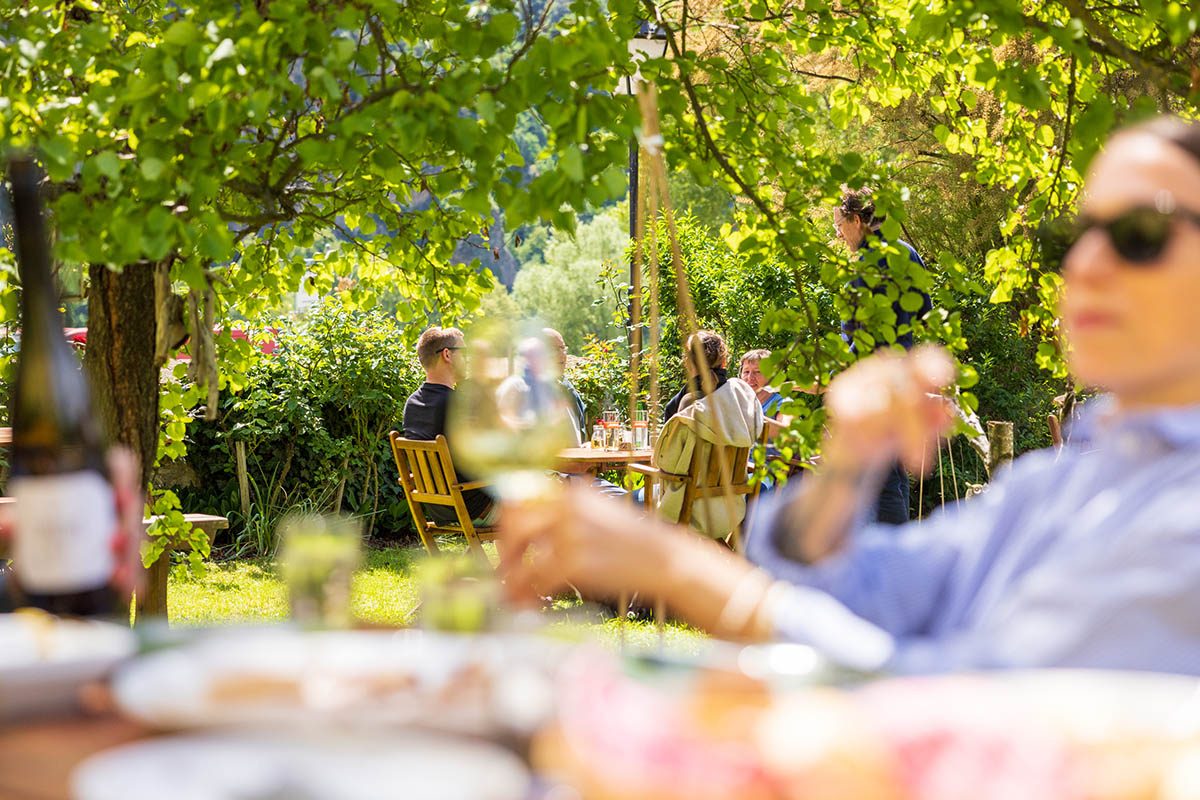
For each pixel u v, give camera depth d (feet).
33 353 4.99
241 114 7.66
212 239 7.64
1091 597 3.39
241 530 25.12
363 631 3.90
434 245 13.21
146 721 2.95
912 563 4.25
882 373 3.39
